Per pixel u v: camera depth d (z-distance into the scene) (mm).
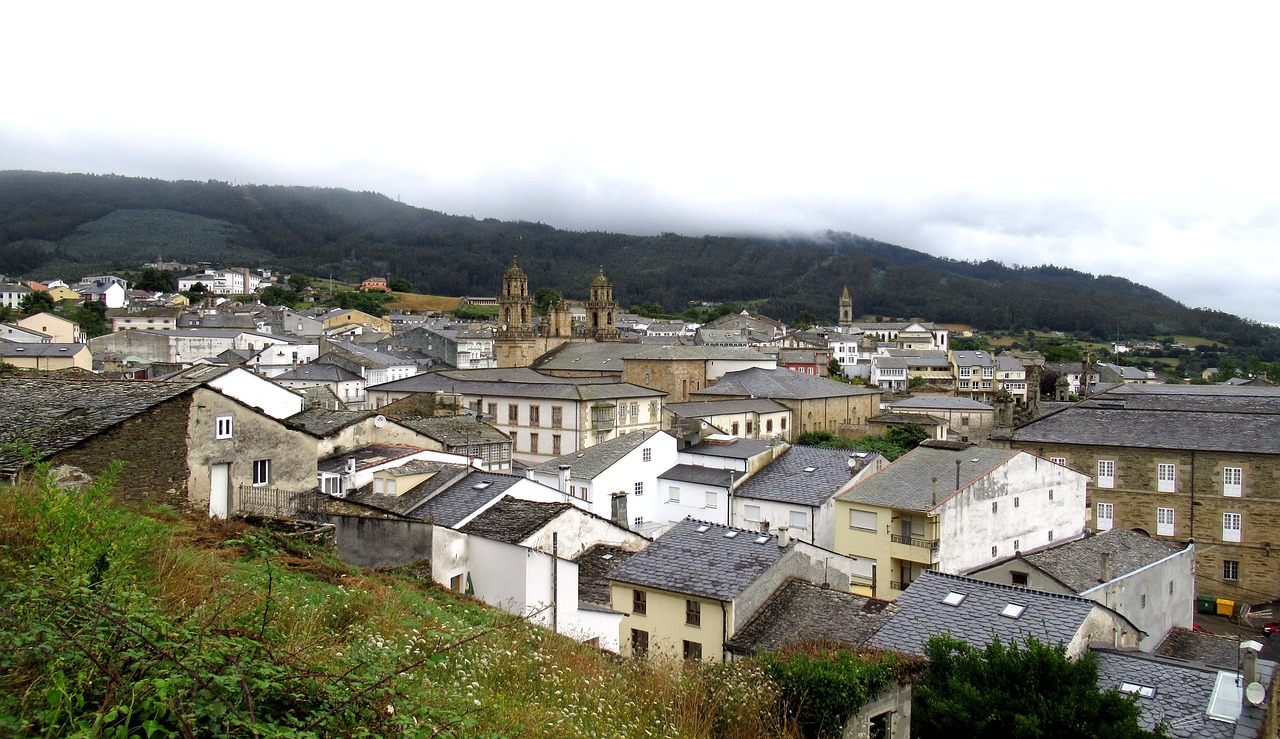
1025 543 50469
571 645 20547
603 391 85375
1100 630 27828
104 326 171250
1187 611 44188
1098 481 62375
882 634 27219
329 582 20359
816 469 56188
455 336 156250
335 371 111062
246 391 43562
